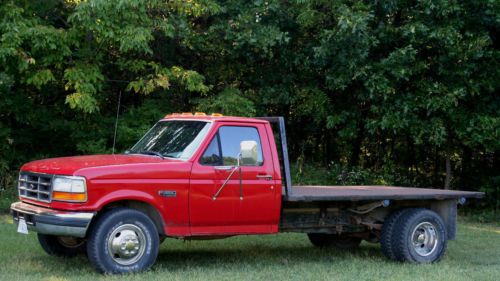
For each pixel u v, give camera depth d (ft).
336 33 42.04
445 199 30.09
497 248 33.68
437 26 43.68
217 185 24.66
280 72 48.34
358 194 27.40
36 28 38.45
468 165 54.65
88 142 45.50
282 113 52.31
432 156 56.08
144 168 23.44
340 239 32.99
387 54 46.52
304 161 53.01
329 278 24.34
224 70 48.14
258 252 30.73
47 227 22.34
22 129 48.88
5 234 32.48
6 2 38.75
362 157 55.93
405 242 28.32
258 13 44.14
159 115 46.44
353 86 47.42
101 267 22.67
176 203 23.93
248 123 25.86
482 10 44.14
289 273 25.13
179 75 43.83
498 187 51.06
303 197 26.04
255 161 24.09
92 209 22.41
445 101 44.29
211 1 43.27
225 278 23.52
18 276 22.82
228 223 25.04
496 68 45.78
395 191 29.89
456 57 44.34
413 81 46.11
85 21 38.11
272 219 25.89
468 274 25.76
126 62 43.98
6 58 38.81
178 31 43.88
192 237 25.04
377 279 24.36
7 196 44.68
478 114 46.70
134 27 39.29
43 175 23.35
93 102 40.47
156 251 23.71
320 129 53.06
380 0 43.80
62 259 26.66
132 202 23.89
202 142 24.76
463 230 41.22
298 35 47.24
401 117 45.47
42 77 40.34
